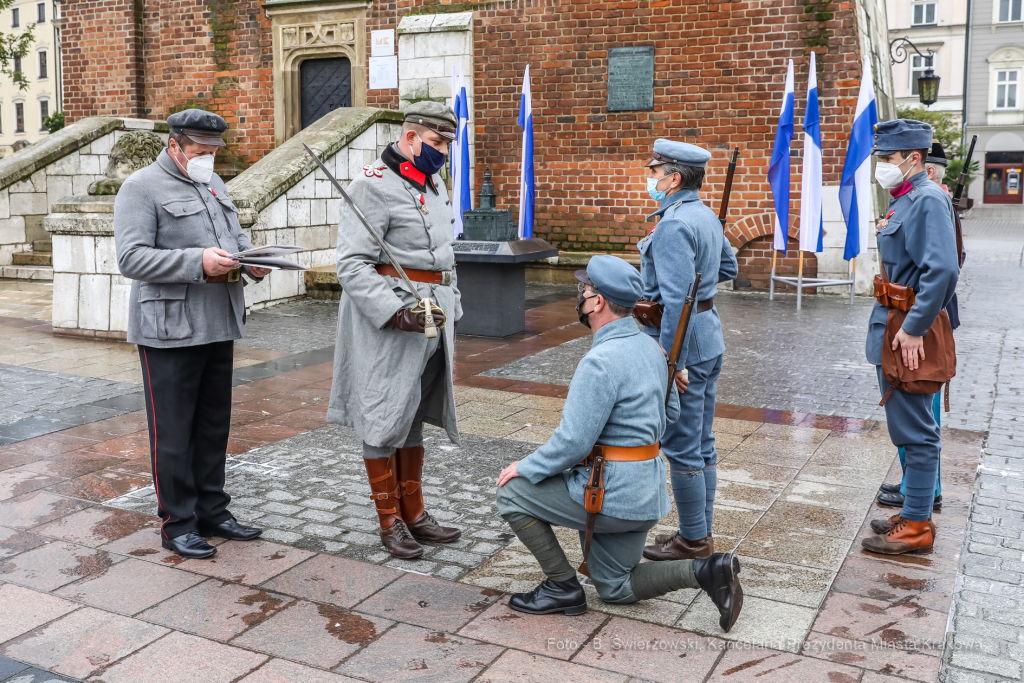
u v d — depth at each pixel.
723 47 11.51
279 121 14.59
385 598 3.25
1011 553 3.66
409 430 3.69
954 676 2.72
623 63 12.02
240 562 3.56
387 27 13.55
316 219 10.97
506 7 12.55
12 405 5.90
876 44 13.98
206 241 3.65
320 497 4.31
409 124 3.59
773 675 2.73
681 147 3.40
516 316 8.80
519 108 12.70
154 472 3.65
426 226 3.62
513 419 5.77
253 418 5.72
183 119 3.58
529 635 2.98
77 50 15.81
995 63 47.50
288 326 9.03
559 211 12.66
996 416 5.81
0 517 4.00
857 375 6.99
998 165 48.53
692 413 3.41
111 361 7.29
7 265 12.25
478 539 3.82
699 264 3.34
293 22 14.22
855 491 4.41
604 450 2.93
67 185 12.84
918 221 3.51
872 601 3.23
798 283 10.17
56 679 2.69
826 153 11.20
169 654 2.85
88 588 3.32
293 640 2.94
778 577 3.43
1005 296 11.46
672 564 2.98
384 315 3.41
